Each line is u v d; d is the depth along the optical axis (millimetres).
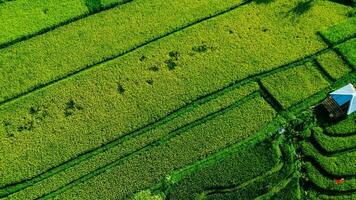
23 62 36750
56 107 35625
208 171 34375
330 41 38219
